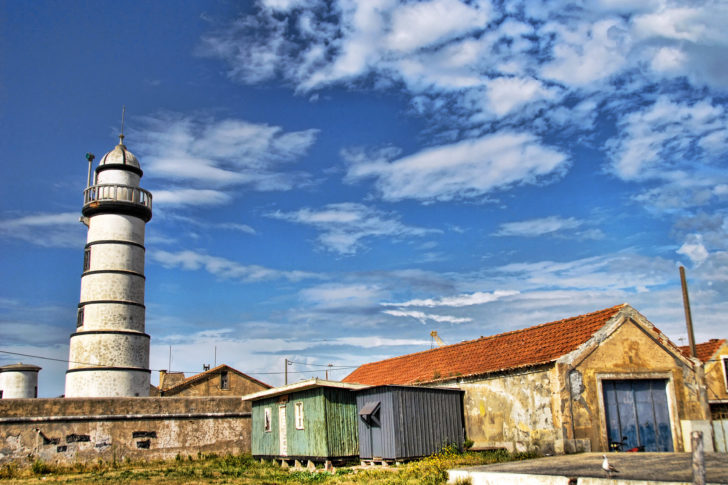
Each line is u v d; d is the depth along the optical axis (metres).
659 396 20.16
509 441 20.80
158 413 27.92
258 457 27.97
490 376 21.94
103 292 33.56
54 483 20.59
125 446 26.88
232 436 29.59
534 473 13.26
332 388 23.11
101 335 32.78
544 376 19.53
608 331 19.89
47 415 25.44
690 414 20.14
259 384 48.31
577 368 19.25
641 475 11.91
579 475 12.38
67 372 32.97
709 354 27.06
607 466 11.98
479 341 26.89
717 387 26.27
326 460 22.12
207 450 28.80
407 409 21.31
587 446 18.69
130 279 34.44
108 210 34.81
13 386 38.72
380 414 21.77
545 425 19.30
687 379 20.45
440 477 15.62
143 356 34.03
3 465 24.16
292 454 24.67
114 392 32.19
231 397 29.97
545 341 21.94
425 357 30.30
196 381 45.47
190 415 28.69
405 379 28.62
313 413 23.36
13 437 24.58
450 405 22.73
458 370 24.50
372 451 21.98
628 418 19.55
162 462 27.12
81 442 25.92
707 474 11.59
